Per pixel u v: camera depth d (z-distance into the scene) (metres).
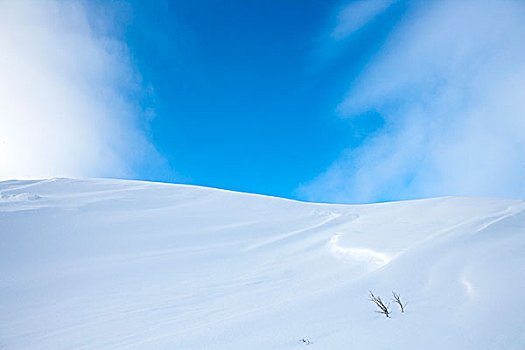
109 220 11.71
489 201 12.19
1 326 4.74
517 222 6.61
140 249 9.42
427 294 3.45
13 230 9.45
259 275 7.09
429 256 4.71
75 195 14.55
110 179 19.53
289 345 2.54
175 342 2.83
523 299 2.82
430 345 2.30
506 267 3.87
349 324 2.87
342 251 7.94
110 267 7.84
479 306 2.87
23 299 5.88
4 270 7.19
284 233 11.84
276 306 3.67
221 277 7.12
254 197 18.66
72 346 3.81
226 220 13.50
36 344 4.04
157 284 6.73
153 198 15.97
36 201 12.56
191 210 14.62
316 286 5.66
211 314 4.45
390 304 3.30
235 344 2.66
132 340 3.61
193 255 9.07
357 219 13.45
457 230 6.13
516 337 2.24
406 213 12.27
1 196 12.78
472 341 2.28
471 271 3.90
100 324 4.58
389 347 2.33
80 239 9.62
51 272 7.31
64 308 5.46
